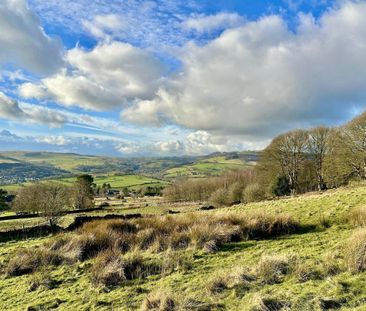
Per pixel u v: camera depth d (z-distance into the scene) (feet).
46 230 98.68
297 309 22.06
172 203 228.22
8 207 198.29
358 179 155.63
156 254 43.37
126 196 346.74
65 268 42.29
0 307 32.78
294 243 43.06
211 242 44.98
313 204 67.92
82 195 219.00
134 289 32.19
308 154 186.19
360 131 152.56
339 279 25.94
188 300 26.12
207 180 271.69
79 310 29.19
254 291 26.89
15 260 45.29
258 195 161.27
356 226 46.62
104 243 49.24
